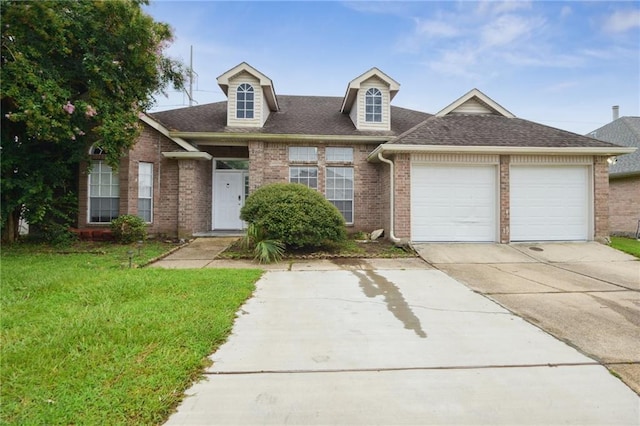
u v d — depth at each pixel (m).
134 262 7.09
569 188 9.78
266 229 8.18
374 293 5.12
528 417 2.19
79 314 3.78
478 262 7.67
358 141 11.44
